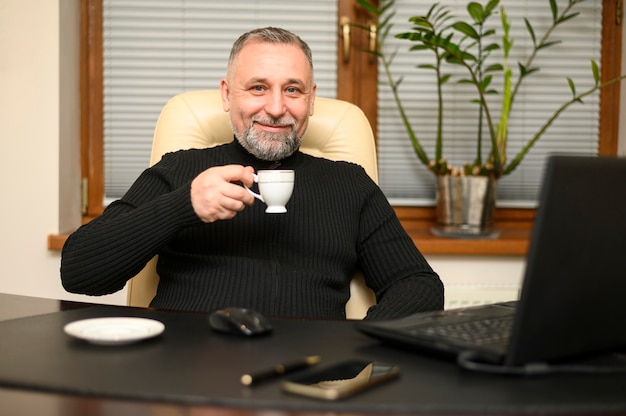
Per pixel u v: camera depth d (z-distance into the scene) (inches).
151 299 67.1
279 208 51.8
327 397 27.4
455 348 32.2
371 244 67.9
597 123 110.0
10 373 30.6
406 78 107.1
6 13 92.0
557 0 108.0
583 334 31.1
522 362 30.1
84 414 26.5
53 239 91.5
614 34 109.0
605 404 27.0
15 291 93.4
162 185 65.3
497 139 100.0
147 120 105.7
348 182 69.5
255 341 37.3
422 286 62.2
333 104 75.5
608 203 29.2
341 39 105.7
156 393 28.1
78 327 37.1
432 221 108.0
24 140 92.8
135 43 104.8
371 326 36.3
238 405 27.0
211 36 105.3
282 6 105.4
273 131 67.3
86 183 104.2
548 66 108.8
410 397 27.8
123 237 54.9
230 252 63.4
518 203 109.7
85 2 103.3
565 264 28.6
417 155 103.7
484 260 96.8
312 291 62.1
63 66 95.0
